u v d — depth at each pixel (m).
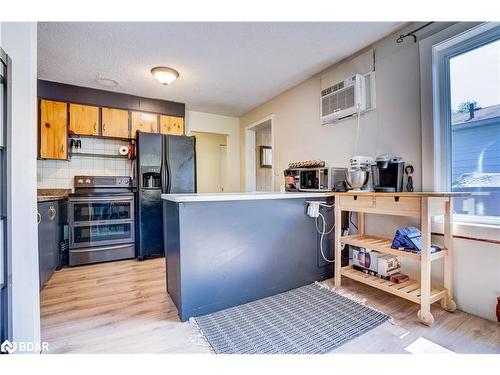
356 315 1.71
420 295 1.64
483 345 1.38
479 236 1.67
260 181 4.85
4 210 1.09
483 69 1.77
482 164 1.78
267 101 3.89
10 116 1.11
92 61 2.60
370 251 2.13
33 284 1.25
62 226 2.87
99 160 3.52
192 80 3.11
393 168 1.97
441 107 1.94
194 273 1.70
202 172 5.66
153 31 2.10
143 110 3.63
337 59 2.63
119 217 3.17
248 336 1.48
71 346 1.39
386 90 2.27
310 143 3.11
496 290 1.61
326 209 2.41
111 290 2.18
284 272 2.12
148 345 1.40
